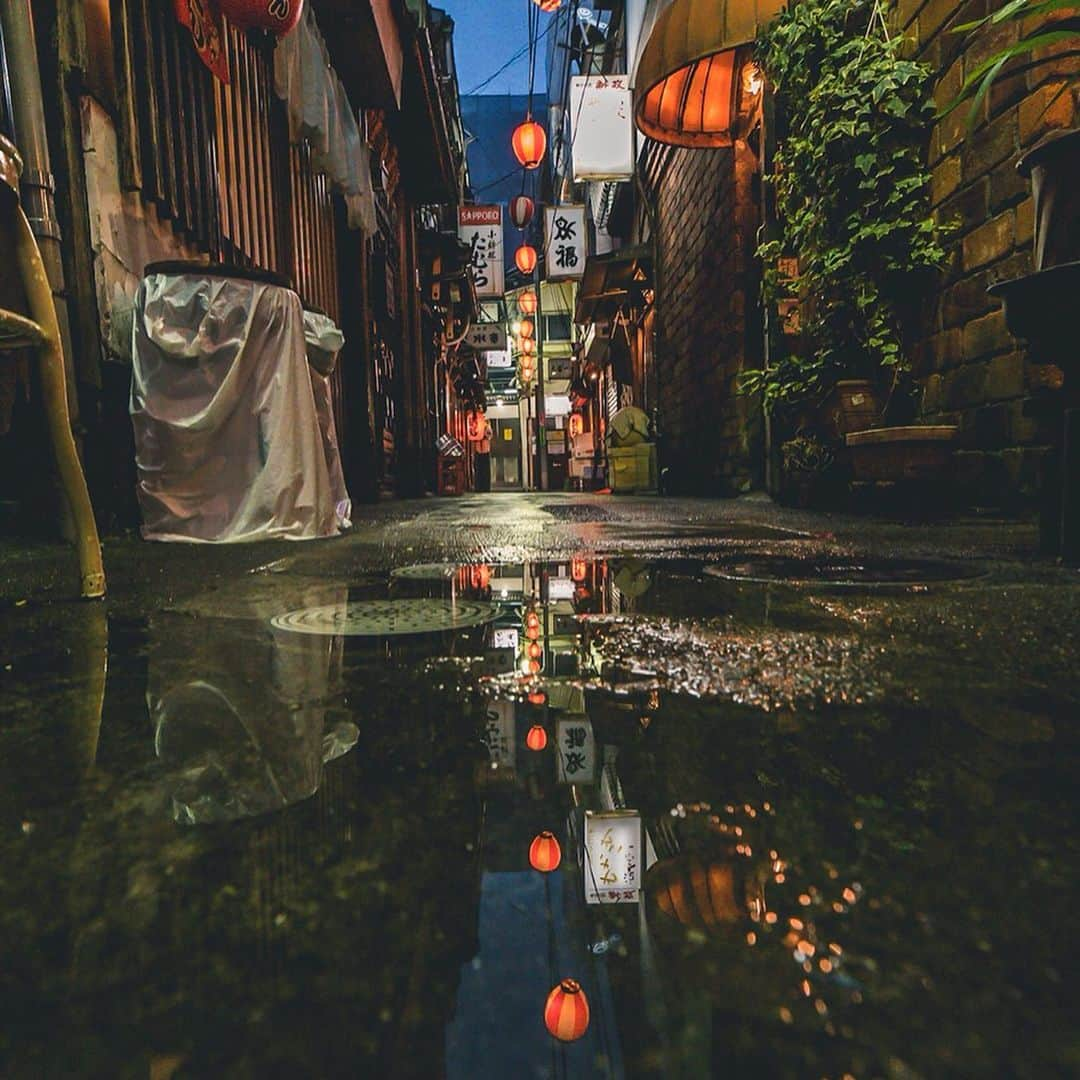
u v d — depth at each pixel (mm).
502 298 17484
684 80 6949
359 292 7734
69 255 2715
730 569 2020
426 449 13906
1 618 1407
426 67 8914
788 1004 342
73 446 1551
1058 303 1689
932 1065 302
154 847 505
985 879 456
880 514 4039
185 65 3785
